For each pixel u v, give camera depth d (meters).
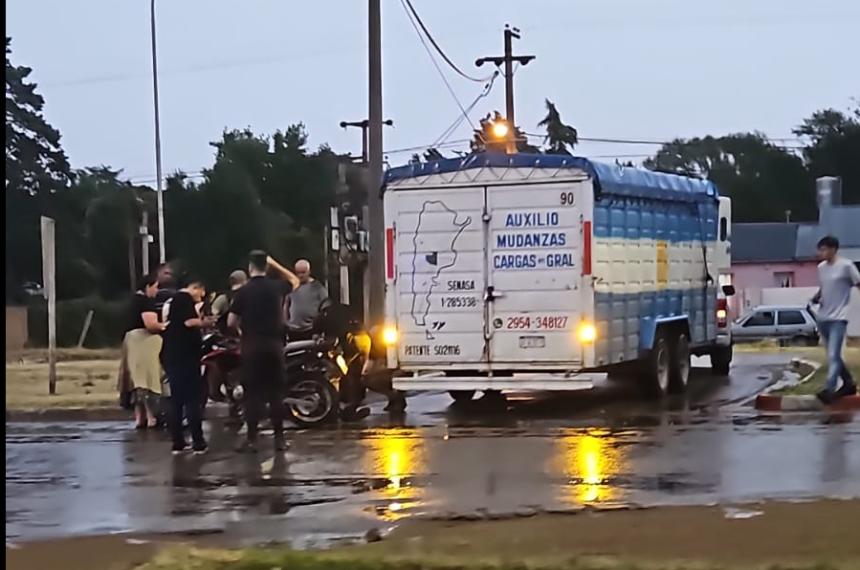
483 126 48.75
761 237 69.12
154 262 62.69
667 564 7.92
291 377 16.72
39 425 17.89
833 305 16.70
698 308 21.50
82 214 65.81
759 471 11.95
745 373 23.92
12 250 61.75
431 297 17.55
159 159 50.12
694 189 21.47
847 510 9.80
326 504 10.93
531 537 9.05
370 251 22.67
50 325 22.05
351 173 58.12
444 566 7.96
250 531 9.80
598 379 20.50
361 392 17.33
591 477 11.84
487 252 17.33
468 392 19.17
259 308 14.40
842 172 98.12
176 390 14.59
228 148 78.12
